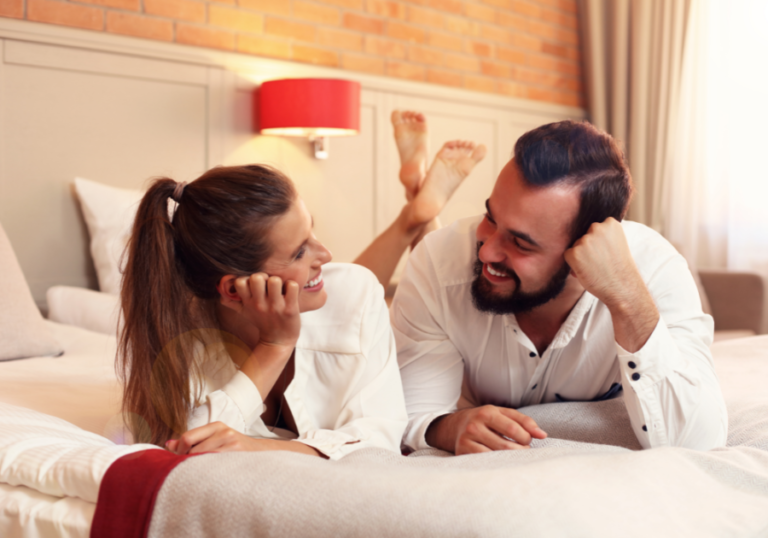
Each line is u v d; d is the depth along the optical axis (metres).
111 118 2.42
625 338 0.91
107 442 0.83
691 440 0.92
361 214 3.11
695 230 3.52
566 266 0.94
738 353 1.59
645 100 3.64
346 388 0.95
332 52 3.01
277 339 0.89
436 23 3.37
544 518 0.50
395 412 0.97
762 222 3.29
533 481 0.55
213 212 0.84
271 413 1.01
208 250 0.85
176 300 0.87
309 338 0.98
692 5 3.46
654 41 3.62
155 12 2.50
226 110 2.70
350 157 3.06
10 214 2.23
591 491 0.55
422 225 1.92
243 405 0.85
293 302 0.87
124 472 0.60
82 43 2.32
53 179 2.31
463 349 1.16
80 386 1.20
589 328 1.06
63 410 1.00
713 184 3.48
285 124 2.53
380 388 0.96
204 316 0.92
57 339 1.72
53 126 2.30
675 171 3.57
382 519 0.51
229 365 0.92
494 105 3.59
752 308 2.75
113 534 0.57
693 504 0.59
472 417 0.90
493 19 3.60
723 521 0.57
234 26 2.71
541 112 3.82
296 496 0.54
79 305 1.96
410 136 2.01
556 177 0.88
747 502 0.62
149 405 0.84
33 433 0.74
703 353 1.01
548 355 1.09
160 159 2.54
